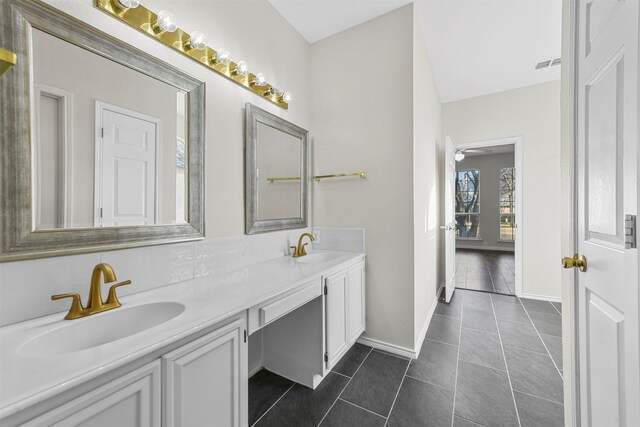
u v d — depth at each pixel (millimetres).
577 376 1071
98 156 1059
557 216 3213
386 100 2141
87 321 910
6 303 837
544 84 3307
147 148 1220
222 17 1614
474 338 2318
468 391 1643
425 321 2480
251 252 1786
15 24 857
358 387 1691
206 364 934
